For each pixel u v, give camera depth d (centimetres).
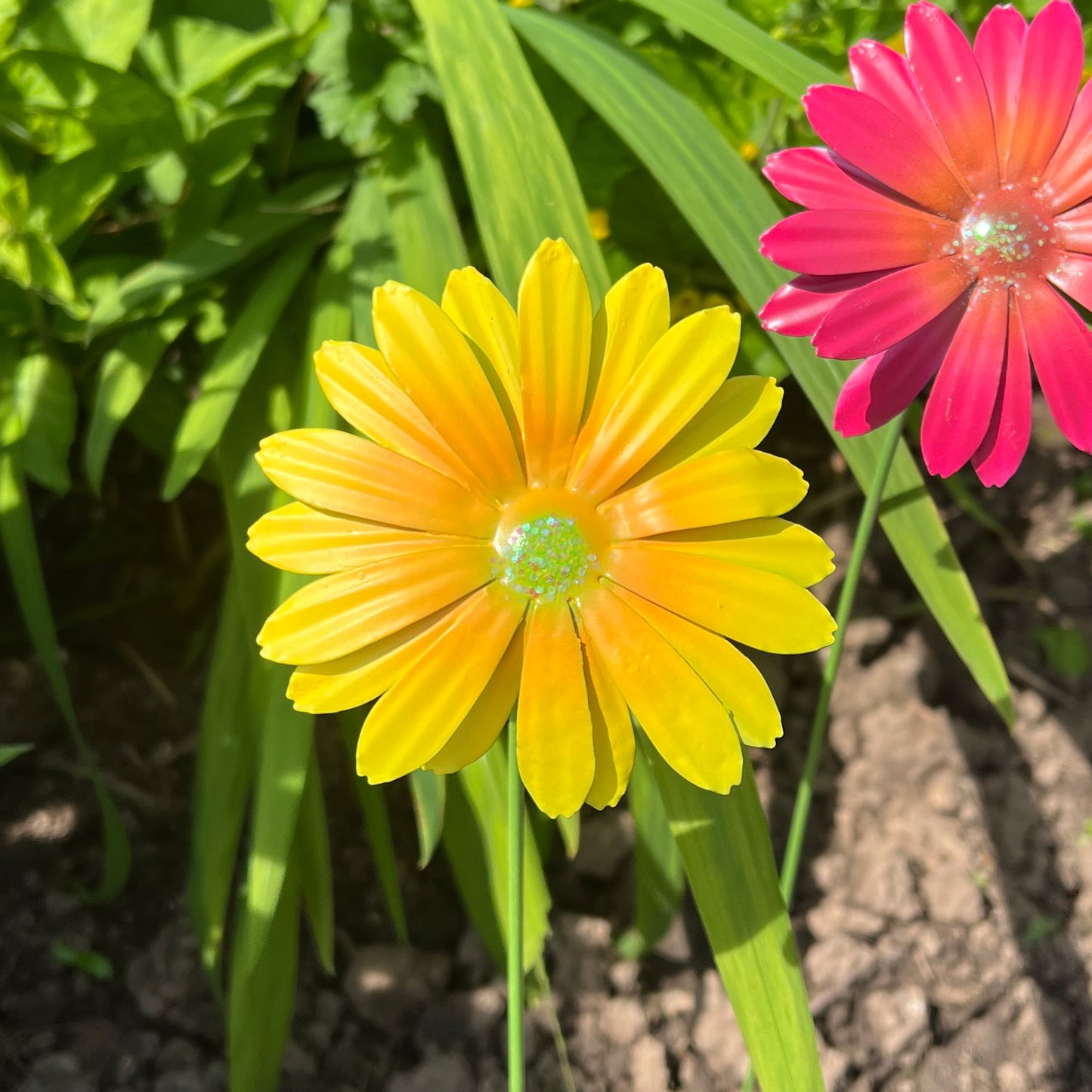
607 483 26
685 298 53
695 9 41
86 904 46
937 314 28
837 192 28
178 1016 44
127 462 55
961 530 62
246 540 41
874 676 56
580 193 37
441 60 38
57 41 40
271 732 36
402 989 45
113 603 53
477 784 38
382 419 26
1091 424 29
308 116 50
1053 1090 46
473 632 26
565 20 44
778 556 26
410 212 42
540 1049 45
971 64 28
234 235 44
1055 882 51
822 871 51
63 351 46
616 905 49
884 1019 46
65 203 42
